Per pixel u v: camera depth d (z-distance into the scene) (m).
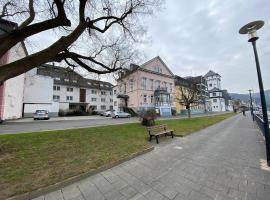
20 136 8.46
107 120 22.81
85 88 49.62
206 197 3.14
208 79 76.56
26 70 4.83
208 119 22.53
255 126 14.77
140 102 35.16
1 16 6.54
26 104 29.73
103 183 3.78
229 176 4.07
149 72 37.62
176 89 43.44
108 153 5.67
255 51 5.04
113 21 7.89
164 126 9.63
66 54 6.86
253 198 3.08
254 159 5.33
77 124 16.53
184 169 4.57
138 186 3.63
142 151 6.11
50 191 3.37
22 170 4.12
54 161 4.80
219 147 7.05
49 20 5.15
